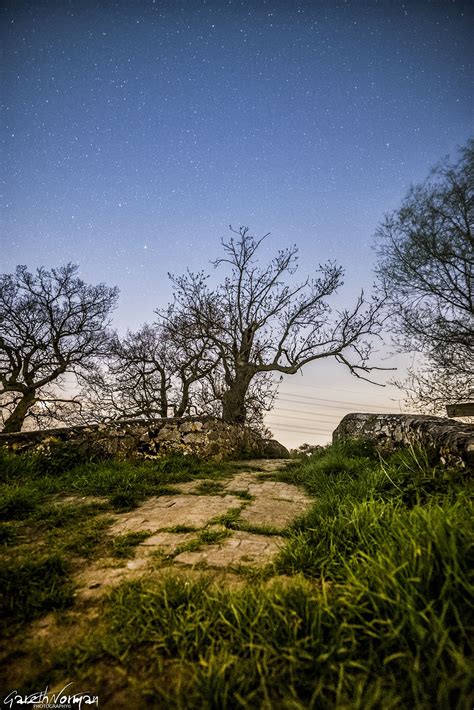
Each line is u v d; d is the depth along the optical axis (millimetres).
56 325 15555
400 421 5008
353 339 13672
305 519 2580
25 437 5266
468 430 3477
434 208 8281
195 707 973
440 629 1060
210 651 1167
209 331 13727
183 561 1974
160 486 4082
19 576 1729
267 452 9219
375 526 1955
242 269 14898
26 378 14398
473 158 7699
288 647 1133
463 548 1357
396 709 912
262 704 954
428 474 2885
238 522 2727
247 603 1369
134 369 15094
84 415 14531
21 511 2932
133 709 991
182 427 6922
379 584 1344
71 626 1383
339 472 4270
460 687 907
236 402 12875
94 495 3625
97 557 2064
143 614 1400
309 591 1458
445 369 9102
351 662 1048
